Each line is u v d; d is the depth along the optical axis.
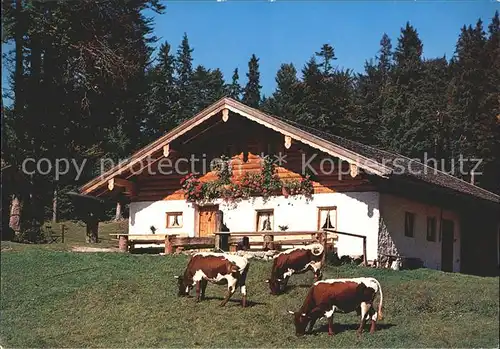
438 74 35.75
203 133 27.92
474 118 33.19
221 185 27.81
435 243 28.00
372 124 37.31
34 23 36.06
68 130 39.00
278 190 26.80
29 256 25.06
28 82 37.25
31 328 18.16
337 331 16.28
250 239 26.58
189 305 18.84
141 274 22.33
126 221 59.41
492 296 19.02
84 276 22.34
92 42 37.81
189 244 25.75
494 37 32.28
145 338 16.62
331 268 22.20
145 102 45.09
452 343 15.18
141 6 38.84
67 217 55.59
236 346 15.57
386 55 37.78
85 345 16.55
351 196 25.44
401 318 17.36
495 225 31.06
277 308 18.23
